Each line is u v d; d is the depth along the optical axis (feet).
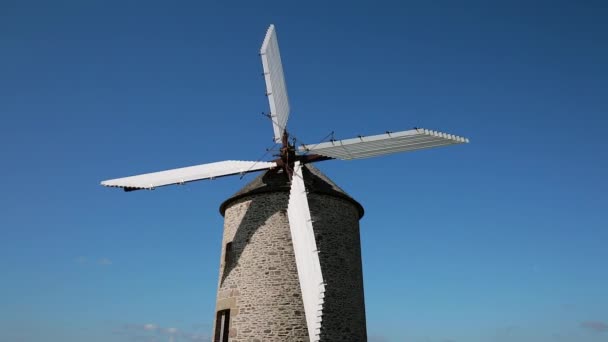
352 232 53.62
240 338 47.83
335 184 55.77
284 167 52.31
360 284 53.42
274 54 52.95
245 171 51.98
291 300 47.91
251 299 48.85
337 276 49.67
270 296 48.29
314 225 50.06
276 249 50.01
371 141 49.08
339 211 52.80
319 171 57.00
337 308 48.44
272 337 46.75
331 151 49.26
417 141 49.08
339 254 50.80
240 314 48.80
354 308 50.37
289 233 50.47
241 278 50.31
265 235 50.96
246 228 52.39
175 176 52.80
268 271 49.32
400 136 48.85
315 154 52.08
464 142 49.80
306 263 43.80
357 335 49.67
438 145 49.42
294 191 48.01
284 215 51.31
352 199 54.13
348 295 50.08
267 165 52.54
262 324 47.47
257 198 53.11
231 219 54.80
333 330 47.32
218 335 50.88
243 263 50.85
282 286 48.44
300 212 45.75
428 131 48.78
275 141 52.37
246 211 53.26
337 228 51.78
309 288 42.65
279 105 52.26
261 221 51.80
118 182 52.60
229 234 54.24
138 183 52.29
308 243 43.47
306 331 46.96
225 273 52.49
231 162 53.67
